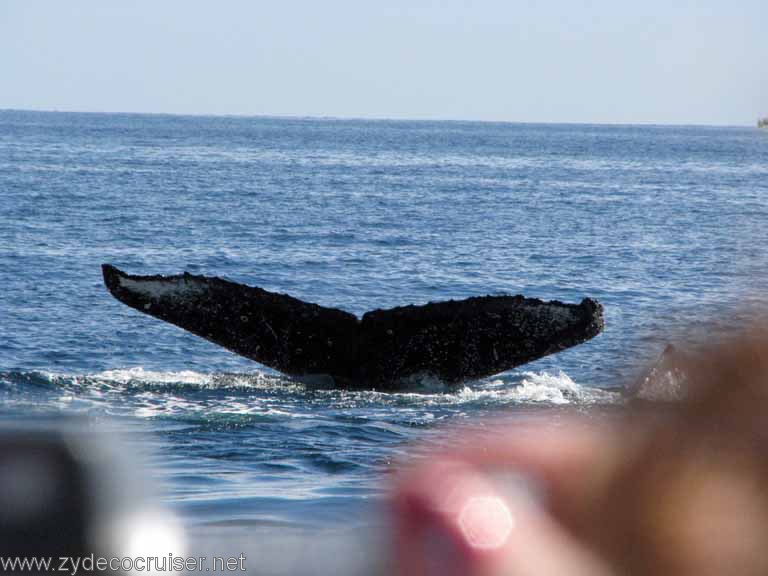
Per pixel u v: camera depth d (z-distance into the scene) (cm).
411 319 5291
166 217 16588
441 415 4791
